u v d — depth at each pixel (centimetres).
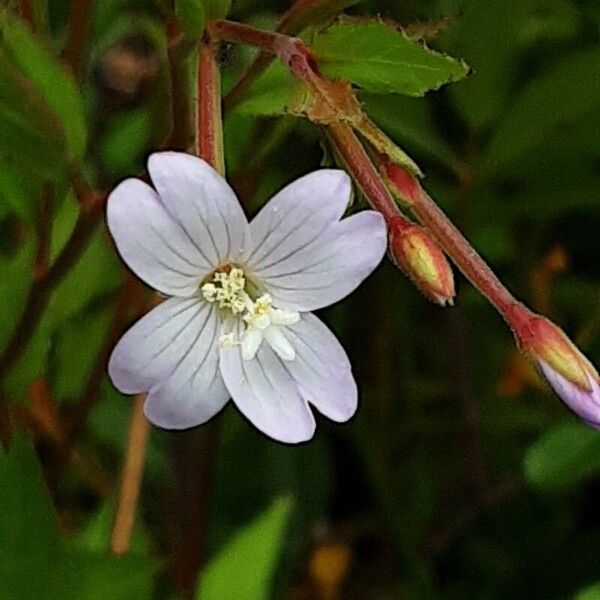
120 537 14
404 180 11
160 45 14
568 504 17
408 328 17
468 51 15
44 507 12
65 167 12
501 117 15
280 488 16
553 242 17
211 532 16
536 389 16
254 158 13
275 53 11
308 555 16
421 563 16
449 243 11
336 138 11
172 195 11
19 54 12
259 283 11
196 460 15
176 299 11
